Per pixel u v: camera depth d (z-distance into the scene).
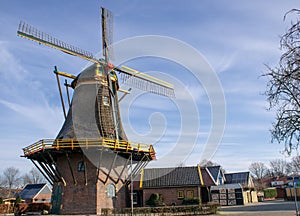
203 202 31.30
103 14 25.75
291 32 8.59
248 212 21.94
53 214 22.38
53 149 21.08
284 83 9.27
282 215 18.42
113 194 22.50
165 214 20.64
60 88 24.28
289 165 60.00
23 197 54.50
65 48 23.52
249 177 42.00
